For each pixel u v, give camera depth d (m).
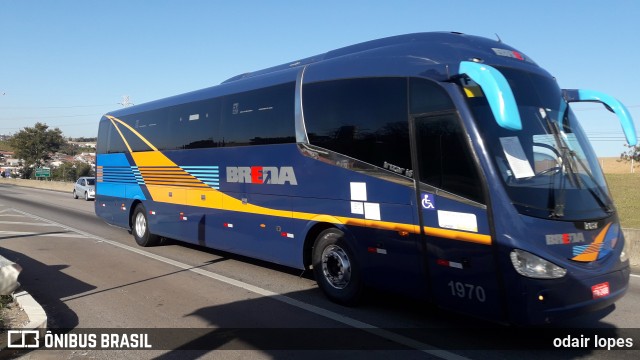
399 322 5.85
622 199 25.92
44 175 60.59
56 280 8.00
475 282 4.84
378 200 5.85
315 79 6.89
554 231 4.55
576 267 4.57
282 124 7.36
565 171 4.98
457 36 5.62
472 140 4.88
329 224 6.70
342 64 6.57
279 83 7.52
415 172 5.41
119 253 10.56
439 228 5.16
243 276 8.28
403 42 6.10
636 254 9.60
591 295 4.64
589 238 4.76
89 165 61.78
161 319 5.99
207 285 7.65
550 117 5.26
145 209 11.28
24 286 7.59
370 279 6.02
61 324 5.82
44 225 15.84
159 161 10.65
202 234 9.22
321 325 5.74
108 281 7.93
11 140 64.88
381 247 5.82
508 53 5.59
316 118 6.78
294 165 7.10
